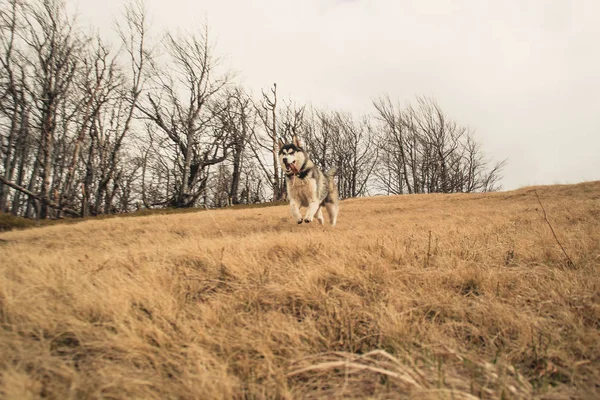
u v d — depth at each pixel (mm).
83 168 33281
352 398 1729
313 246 4691
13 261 4332
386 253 4090
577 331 2145
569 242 4277
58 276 3355
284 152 8227
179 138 32938
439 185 49719
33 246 7418
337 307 2688
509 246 4359
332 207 9797
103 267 3807
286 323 2416
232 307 2789
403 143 48938
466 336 2328
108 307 2605
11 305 2600
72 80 26062
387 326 2340
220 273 3719
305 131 46906
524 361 2008
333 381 1894
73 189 29375
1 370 1825
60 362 2002
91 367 2010
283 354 2152
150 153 34781
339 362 1860
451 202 19109
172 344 2189
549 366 1889
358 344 2252
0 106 24484
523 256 3955
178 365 1996
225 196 44375
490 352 2113
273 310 2709
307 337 2273
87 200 27078
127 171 35438
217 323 2488
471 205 16703
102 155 28969
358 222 10703
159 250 4785
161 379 1857
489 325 2385
